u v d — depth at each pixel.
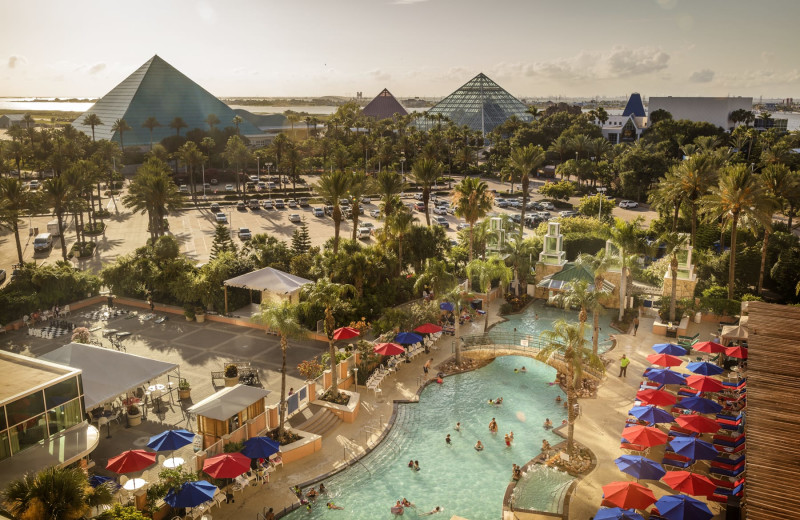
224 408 34.44
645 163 129.25
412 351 50.06
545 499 30.22
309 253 71.12
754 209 56.91
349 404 40.97
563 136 171.62
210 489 28.59
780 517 16.97
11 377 32.03
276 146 158.25
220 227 78.19
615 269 64.44
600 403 41.88
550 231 68.75
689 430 34.72
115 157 168.12
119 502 28.27
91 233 101.06
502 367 49.12
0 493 25.88
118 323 57.66
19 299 57.62
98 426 36.56
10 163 147.25
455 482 32.97
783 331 30.33
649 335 54.34
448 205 123.25
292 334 36.12
